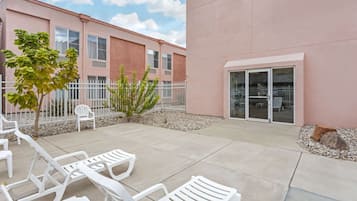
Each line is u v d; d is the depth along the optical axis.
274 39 8.52
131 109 9.10
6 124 6.75
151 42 18.73
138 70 17.58
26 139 2.58
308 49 7.74
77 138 6.00
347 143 5.19
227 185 3.06
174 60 21.47
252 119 8.98
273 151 4.70
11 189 2.79
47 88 5.61
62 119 7.81
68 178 2.60
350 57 6.95
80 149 4.92
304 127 7.42
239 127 7.59
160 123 8.51
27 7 10.98
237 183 3.12
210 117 10.23
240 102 9.35
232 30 9.79
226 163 3.96
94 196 2.76
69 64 6.19
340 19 7.09
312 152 4.62
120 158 3.42
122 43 16.34
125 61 16.55
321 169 3.65
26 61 5.07
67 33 12.71
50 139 5.87
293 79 7.82
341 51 7.10
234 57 9.77
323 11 7.39
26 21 11.08
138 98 9.09
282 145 5.20
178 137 6.10
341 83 7.15
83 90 8.57
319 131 5.45
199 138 5.96
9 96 5.24
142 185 3.07
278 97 8.21
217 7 10.30
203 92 11.05
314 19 7.58
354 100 6.94
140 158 4.25
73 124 7.92
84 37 13.53
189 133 6.65
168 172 3.54
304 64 7.80
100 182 1.51
